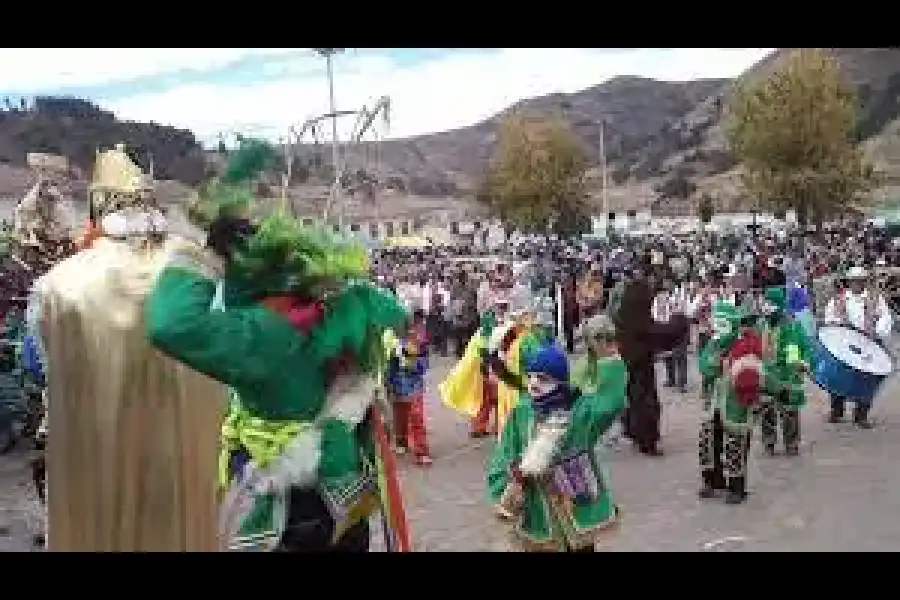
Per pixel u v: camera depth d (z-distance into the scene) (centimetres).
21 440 1186
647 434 1150
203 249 367
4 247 1044
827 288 2453
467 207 8300
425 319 2469
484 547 791
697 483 1009
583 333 607
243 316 354
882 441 1184
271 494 369
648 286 1162
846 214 5650
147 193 400
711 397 935
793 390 1117
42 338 387
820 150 5516
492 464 590
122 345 378
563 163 6456
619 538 808
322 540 370
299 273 366
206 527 388
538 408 576
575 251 4438
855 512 872
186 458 386
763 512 885
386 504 385
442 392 1319
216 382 390
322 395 373
